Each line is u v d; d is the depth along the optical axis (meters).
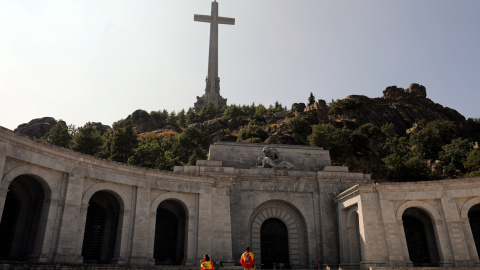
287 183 43.38
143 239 31.84
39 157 26.50
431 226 38.09
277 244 42.69
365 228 34.53
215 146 45.78
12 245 27.64
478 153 72.81
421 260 37.62
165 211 38.56
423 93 136.62
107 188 31.31
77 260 27.97
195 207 35.44
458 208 34.12
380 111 123.44
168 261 36.66
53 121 114.75
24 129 105.56
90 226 33.81
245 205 41.59
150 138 109.00
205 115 141.50
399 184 35.44
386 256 33.47
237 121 122.00
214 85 164.75
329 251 40.75
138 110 140.25
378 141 98.00
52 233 26.75
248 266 20.55
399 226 34.56
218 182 37.25
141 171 33.38
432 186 35.00
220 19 167.12
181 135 97.62
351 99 121.56
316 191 43.62
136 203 32.44
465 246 32.62
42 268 23.77
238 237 40.06
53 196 27.39
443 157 84.12
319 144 82.31
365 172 79.94
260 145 47.19
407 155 84.06
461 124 126.81
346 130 90.81
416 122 116.75
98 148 81.69
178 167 42.38
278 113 122.56
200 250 33.66
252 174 42.78
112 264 29.48
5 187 24.09
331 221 42.19
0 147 23.89
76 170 29.05
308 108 121.31
